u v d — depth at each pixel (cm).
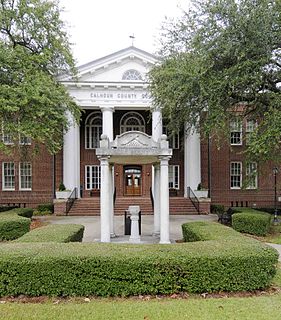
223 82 1562
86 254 663
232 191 3088
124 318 536
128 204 2716
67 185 2802
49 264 647
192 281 662
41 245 732
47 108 1861
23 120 1859
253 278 676
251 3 1528
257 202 3084
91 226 1941
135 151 1259
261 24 1488
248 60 1506
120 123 3250
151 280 654
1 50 1811
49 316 543
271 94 1627
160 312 561
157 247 725
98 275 652
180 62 1723
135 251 690
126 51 2764
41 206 2720
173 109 1852
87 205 2681
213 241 789
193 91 1678
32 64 1972
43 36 2089
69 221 2200
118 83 2747
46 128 1861
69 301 627
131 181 3238
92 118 3222
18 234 1432
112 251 687
